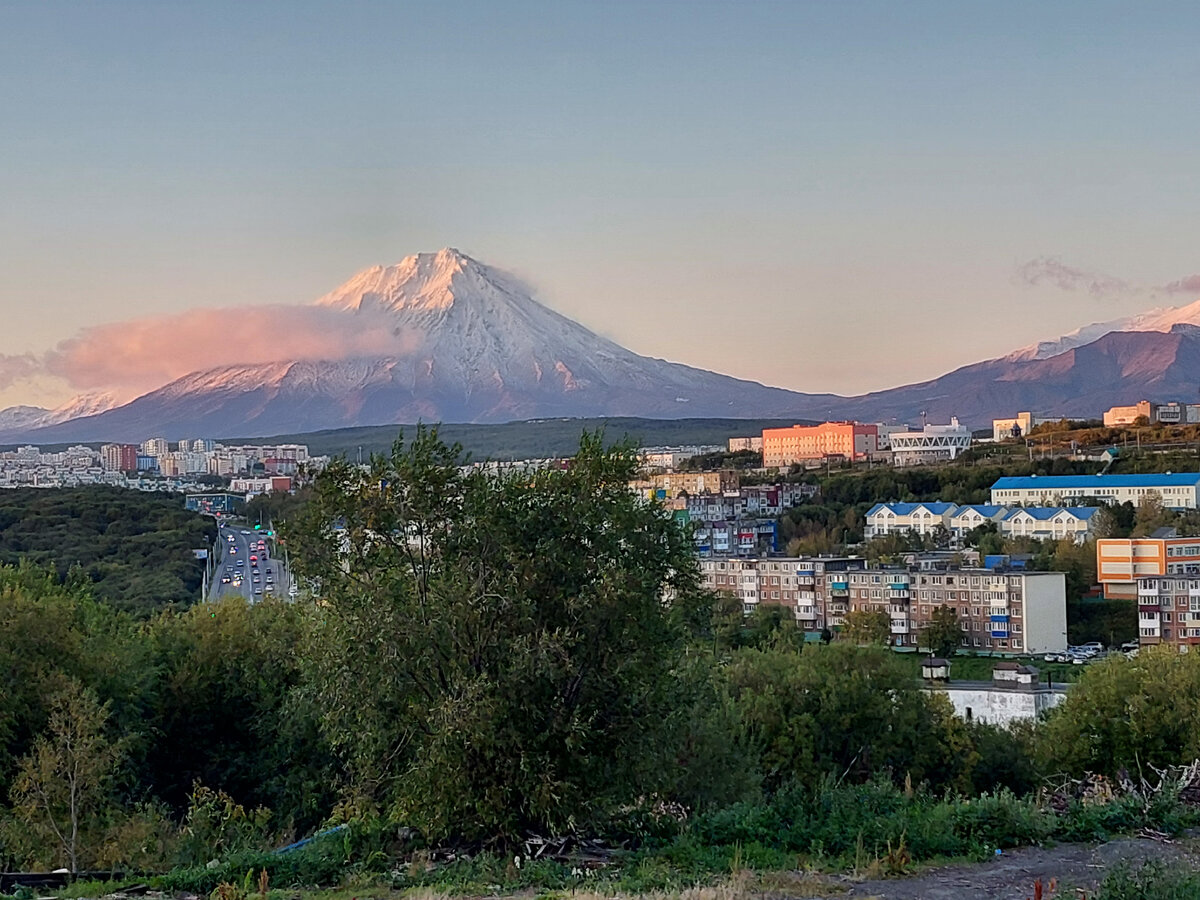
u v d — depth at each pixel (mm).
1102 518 137250
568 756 19625
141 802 29500
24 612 32312
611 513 20812
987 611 102250
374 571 20766
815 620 114500
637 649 20391
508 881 16906
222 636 36906
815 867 16516
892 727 44750
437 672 20375
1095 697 42406
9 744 30484
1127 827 18312
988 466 199875
